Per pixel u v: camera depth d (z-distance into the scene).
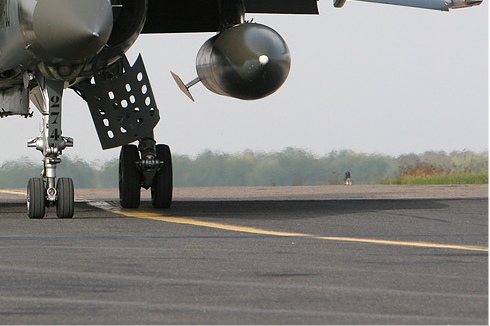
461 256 19.92
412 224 27.83
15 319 13.18
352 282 16.31
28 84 29.53
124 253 20.25
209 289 15.59
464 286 15.91
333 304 14.30
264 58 30.33
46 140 29.00
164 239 23.25
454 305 14.24
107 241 22.73
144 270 17.67
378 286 15.90
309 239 23.33
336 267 18.17
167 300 14.62
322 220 29.14
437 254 20.27
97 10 26.61
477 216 30.89
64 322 12.96
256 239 23.30
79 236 23.95
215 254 20.12
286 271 17.59
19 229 25.84
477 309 13.93
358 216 30.77
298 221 28.75
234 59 30.67
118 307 14.04
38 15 26.52
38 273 17.25
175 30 35.97
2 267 18.03
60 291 15.37
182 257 19.59
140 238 23.48
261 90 31.03
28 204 29.22
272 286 15.89
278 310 13.84
